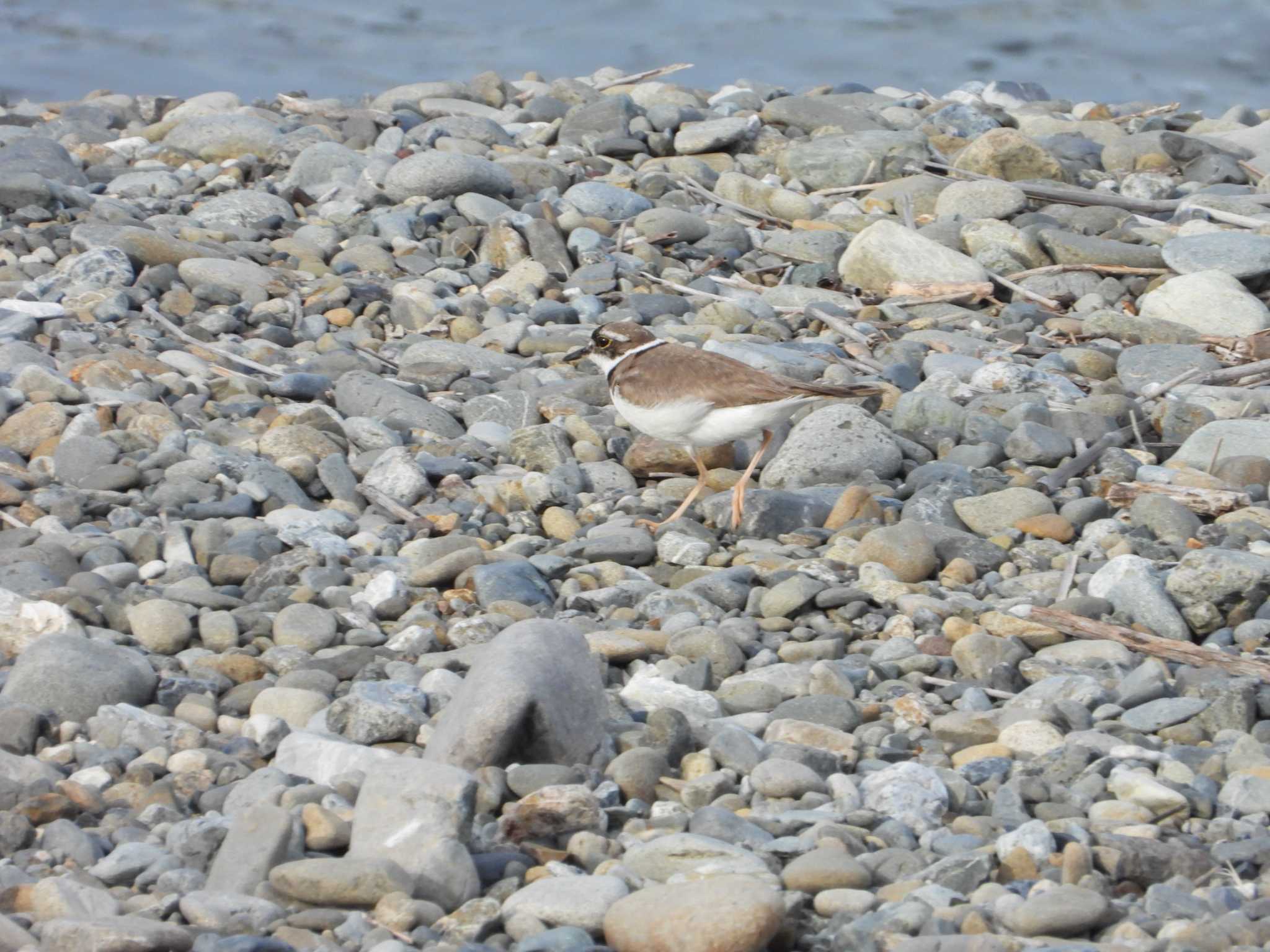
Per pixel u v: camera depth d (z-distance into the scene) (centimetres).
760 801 1370
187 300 2858
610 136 4056
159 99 4525
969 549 1972
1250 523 2027
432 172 3469
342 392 2466
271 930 1132
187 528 1964
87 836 1263
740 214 3569
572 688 1397
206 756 1415
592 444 2323
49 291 2859
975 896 1193
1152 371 2602
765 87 4872
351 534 2028
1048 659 1680
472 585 1836
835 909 1171
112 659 1556
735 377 1972
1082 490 2200
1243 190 3675
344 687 1603
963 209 3453
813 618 1800
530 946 1098
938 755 1477
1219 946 1102
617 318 2930
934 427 2400
